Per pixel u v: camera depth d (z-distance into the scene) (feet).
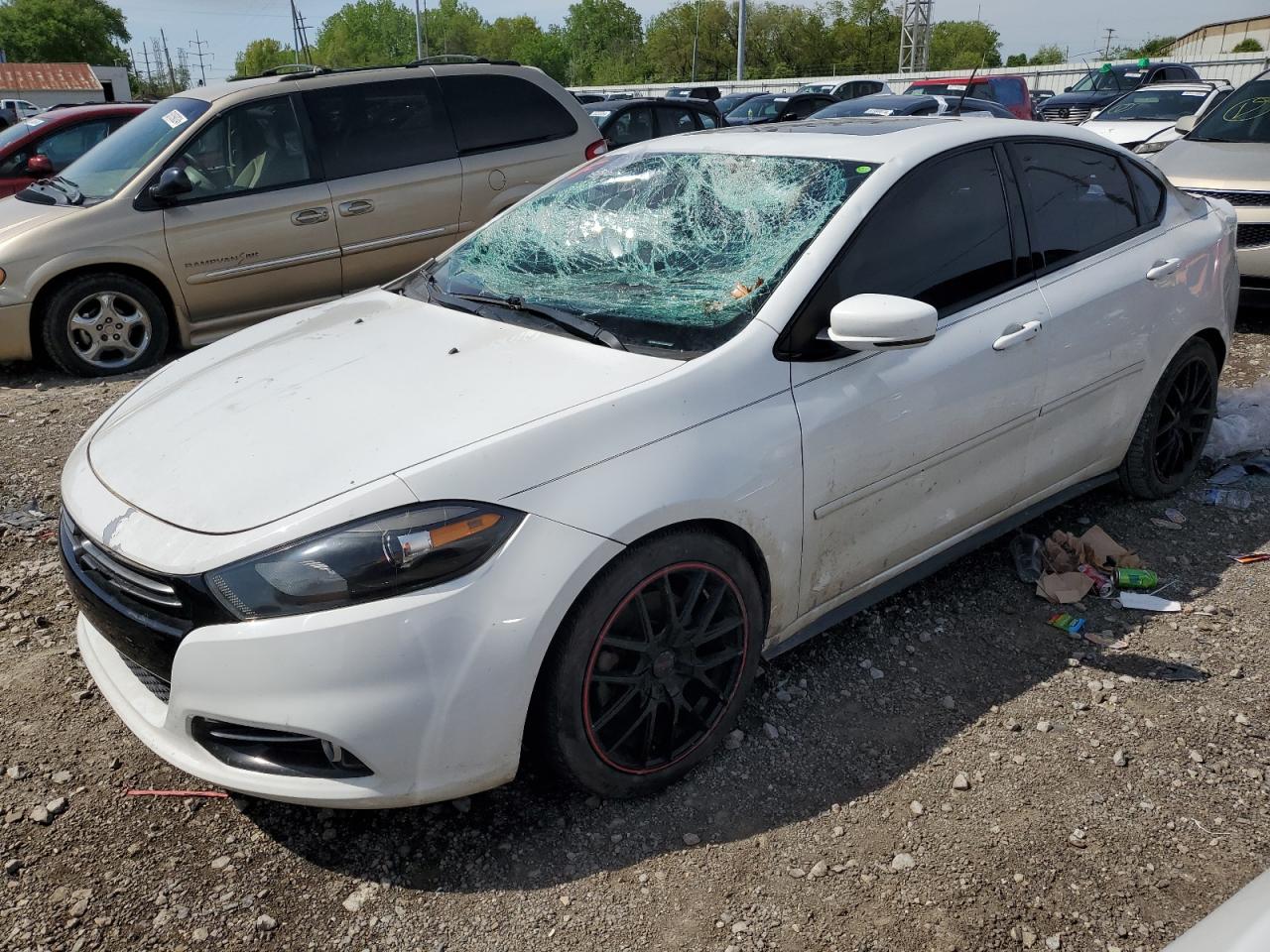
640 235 10.30
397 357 9.12
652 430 7.84
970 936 6.98
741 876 7.54
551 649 7.43
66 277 19.70
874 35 261.44
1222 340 13.34
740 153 10.85
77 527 7.99
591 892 7.40
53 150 29.30
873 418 9.09
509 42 328.70
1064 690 9.74
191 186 20.12
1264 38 186.39
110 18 267.39
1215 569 12.01
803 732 9.15
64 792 8.39
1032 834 7.90
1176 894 7.32
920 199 9.88
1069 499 12.18
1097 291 11.30
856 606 9.95
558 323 9.26
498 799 8.34
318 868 7.63
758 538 8.42
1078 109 62.08
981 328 10.07
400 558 6.89
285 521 7.02
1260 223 20.57
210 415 8.61
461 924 7.14
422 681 6.95
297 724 6.87
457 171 22.84
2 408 18.13
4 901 7.29
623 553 7.62
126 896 7.35
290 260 21.36
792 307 8.79
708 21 259.19
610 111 36.06
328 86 21.68
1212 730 9.11
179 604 7.07
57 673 10.05
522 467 7.32
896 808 8.21
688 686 8.51
